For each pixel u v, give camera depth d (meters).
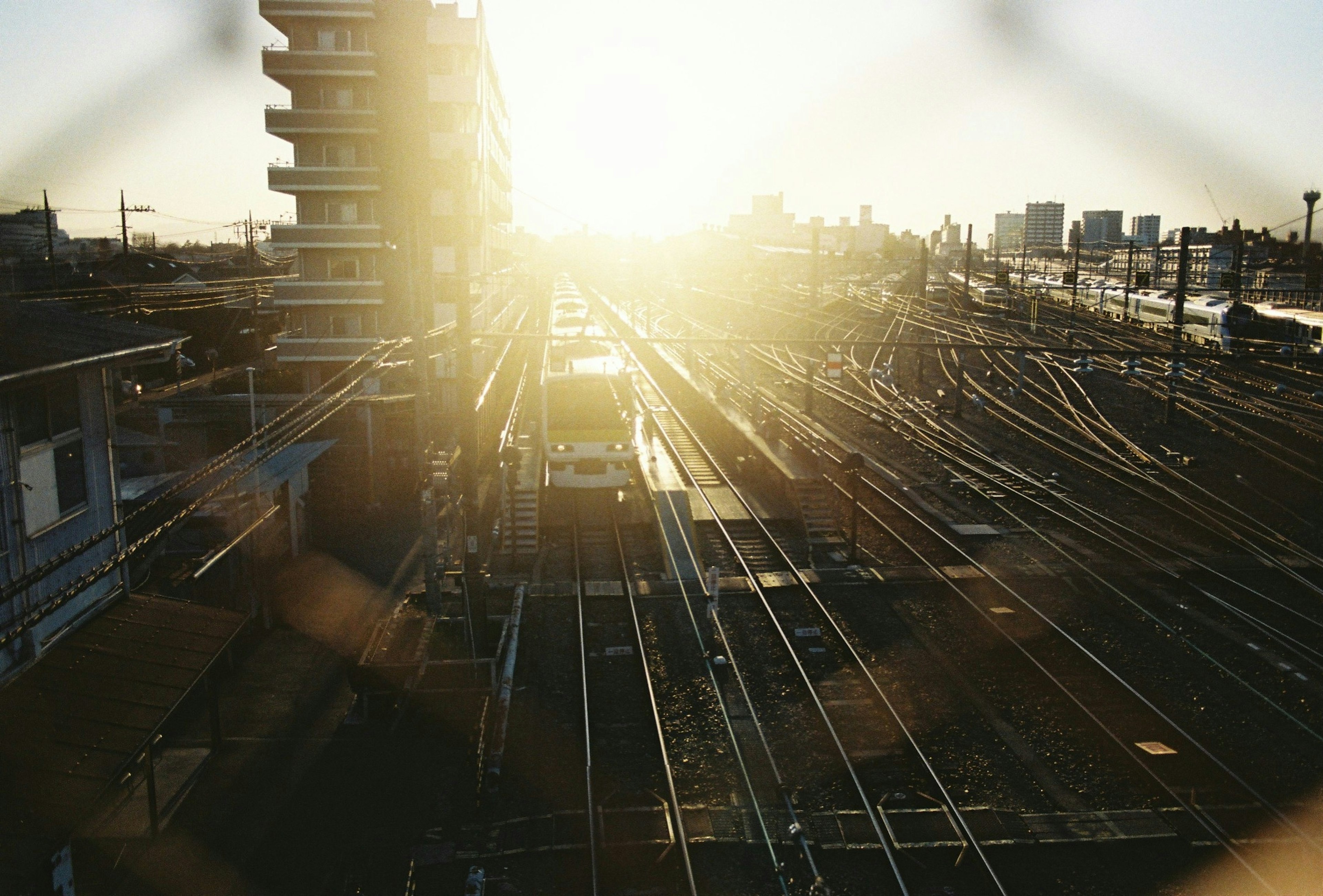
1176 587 17.81
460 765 12.19
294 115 31.14
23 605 9.94
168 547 15.85
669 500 23.25
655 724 12.90
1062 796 11.03
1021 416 34.53
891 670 14.47
